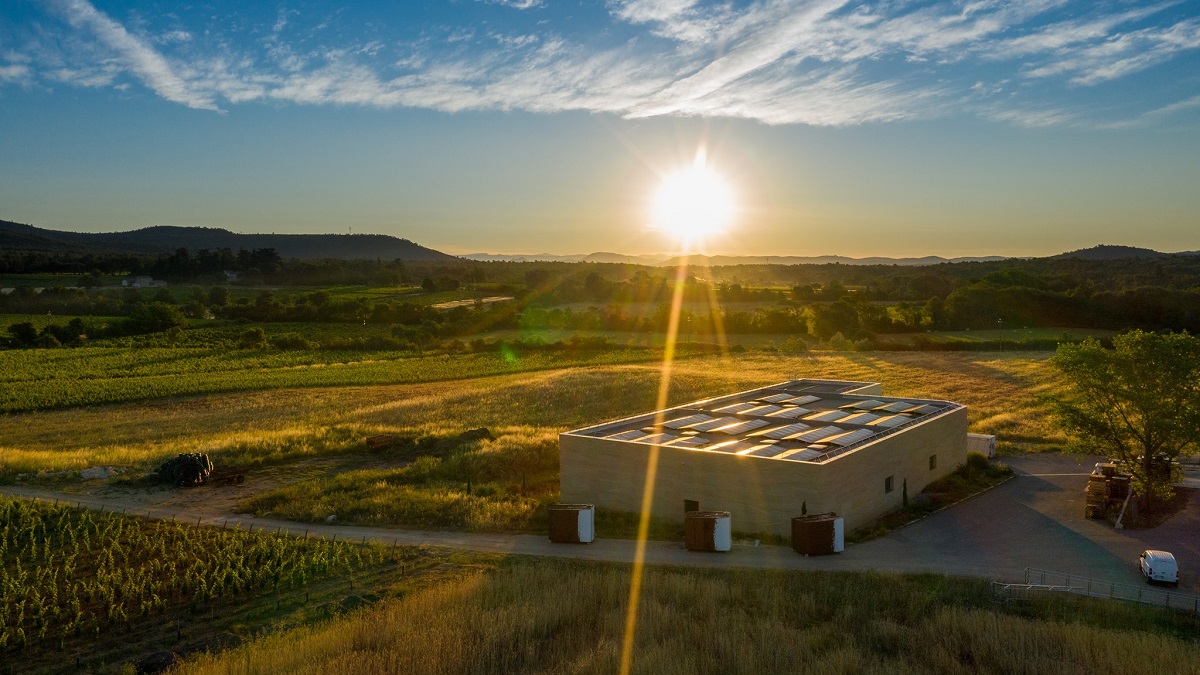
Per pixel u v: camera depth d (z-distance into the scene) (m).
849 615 25.20
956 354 110.75
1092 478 38.47
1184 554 32.09
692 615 25.44
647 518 36.44
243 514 38.25
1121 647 22.34
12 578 28.77
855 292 174.25
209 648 22.89
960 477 44.50
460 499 39.41
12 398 79.88
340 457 52.41
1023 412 66.06
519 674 21.12
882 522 36.38
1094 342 40.66
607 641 23.11
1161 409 37.09
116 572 28.80
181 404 80.38
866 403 50.78
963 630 24.06
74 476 44.94
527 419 67.94
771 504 34.03
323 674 20.61
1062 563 31.12
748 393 54.91
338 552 31.19
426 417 69.69
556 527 33.38
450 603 25.97
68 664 22.89
